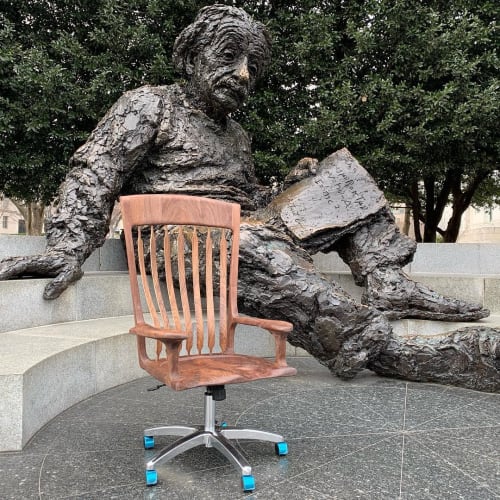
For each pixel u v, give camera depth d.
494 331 3.49
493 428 2.74
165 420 2.84
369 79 7.11
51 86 6.27
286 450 2.36
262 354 4.44
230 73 4.41
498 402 3.23
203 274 3.91
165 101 4.60
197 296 2.57
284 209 4.36
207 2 7.16
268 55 4.71
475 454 2.38
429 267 6.49
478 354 3.42
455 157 7.74
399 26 6.88
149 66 7.14
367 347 3.54
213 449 2.44
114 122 4.38
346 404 3.18
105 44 6.86
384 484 2.06
